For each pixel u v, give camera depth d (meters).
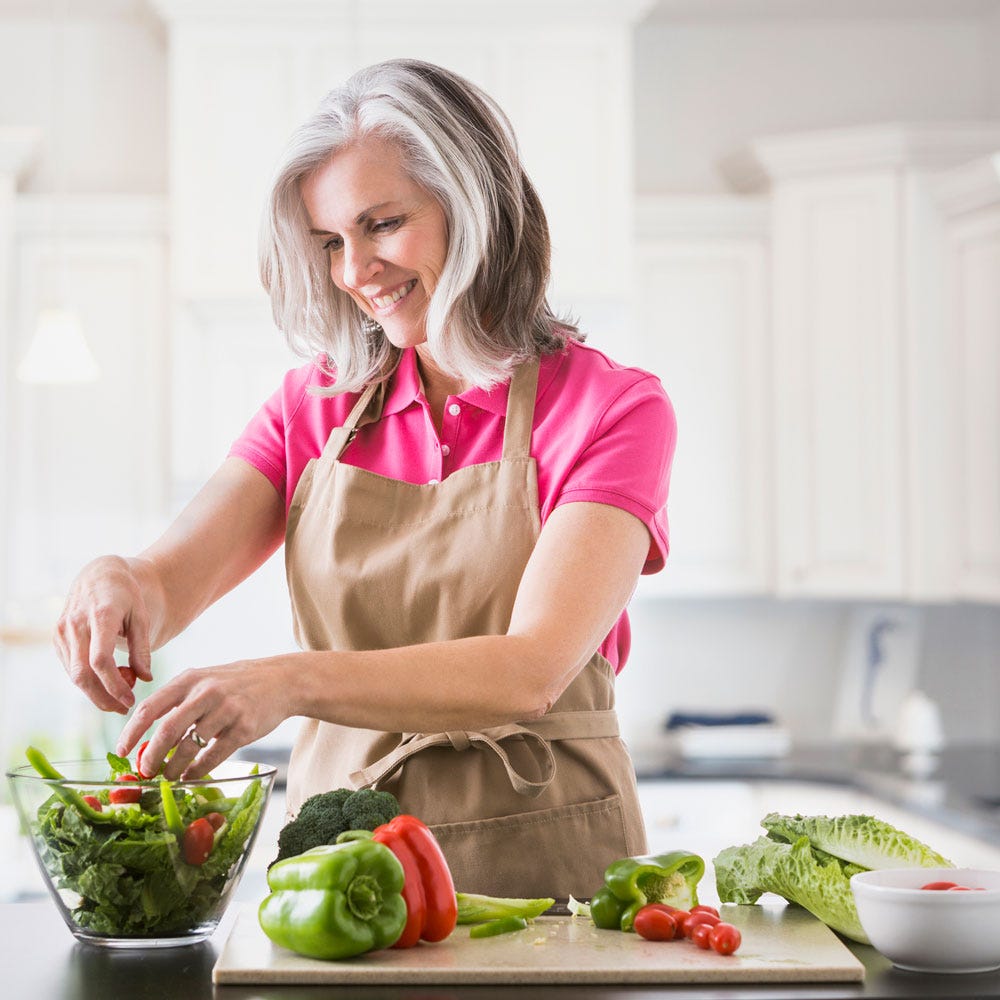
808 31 4.37
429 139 1.41
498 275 1.51
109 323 3.87
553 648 1.30
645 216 3.98
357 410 1.58
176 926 1.19
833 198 3.90
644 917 1.17
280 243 1.53
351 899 1.10
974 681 4.30
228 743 1.15
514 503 1.48
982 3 4.25
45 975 1.12
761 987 1.06
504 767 1.44
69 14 4.21
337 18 3.74
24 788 1.18
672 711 4.27
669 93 4.35
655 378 1.52
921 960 1.09
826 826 1.26
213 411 3.76
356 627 1.52
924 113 4.38
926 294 3.83
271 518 1.63
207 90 3.75
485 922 1.23
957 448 3.82
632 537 1.40
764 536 3.99
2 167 3.84
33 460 3.86
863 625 4.23
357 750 1.49
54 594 3.82
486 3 3.73
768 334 4.00
